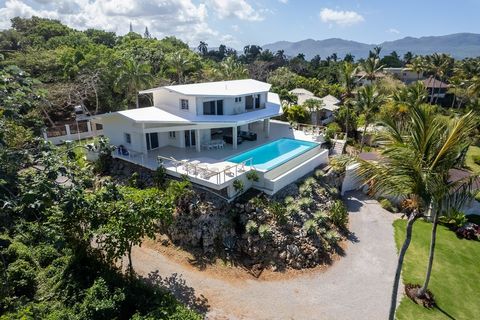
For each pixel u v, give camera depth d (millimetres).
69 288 16703
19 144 24812
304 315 17828
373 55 74688
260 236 22375
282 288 19797
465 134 13875
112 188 16422
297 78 86188
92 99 54250
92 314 14891
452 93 81312
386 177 14570
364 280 20922
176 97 33469
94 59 56938
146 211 17281
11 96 14258
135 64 48062
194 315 15414
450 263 23484
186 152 31953
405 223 28375
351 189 34531
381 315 18125
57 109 50562
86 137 45906
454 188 15039
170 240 23172
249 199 24953
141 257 21609
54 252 19953
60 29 99125
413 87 50750
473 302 19891
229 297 18688
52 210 17297
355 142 50219
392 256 23641
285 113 49188
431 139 14273
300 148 34406
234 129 32625
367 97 43219
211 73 64062
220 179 24453
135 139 31125
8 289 15688
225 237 22750
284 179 27391
